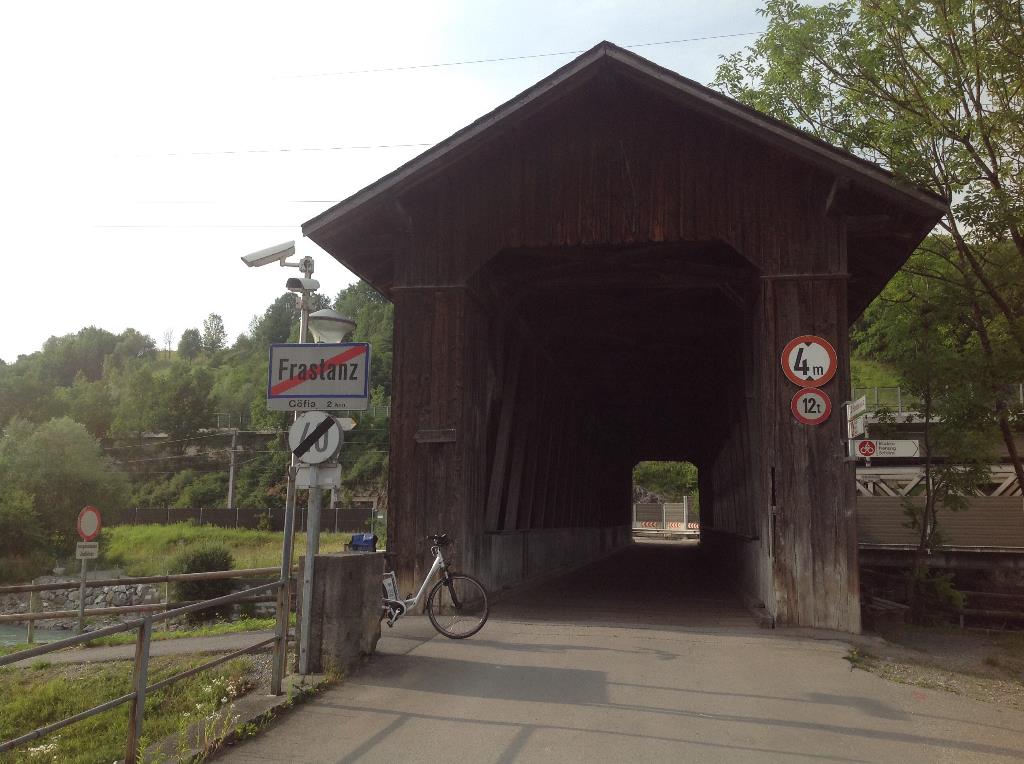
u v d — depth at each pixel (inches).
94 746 212.7
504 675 258.7
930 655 340.5
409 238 410.9
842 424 364.2
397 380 401.7
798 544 359.6
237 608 737.0
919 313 519.2
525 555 612.7
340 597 257.1
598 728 204.5
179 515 2282.2
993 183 555.5
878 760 185.9
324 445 257.1
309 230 390.3
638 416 1162.6
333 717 212.5
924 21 563.8
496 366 471.8
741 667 277.1
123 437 3476.9
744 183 388.8
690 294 552.7
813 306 374.6
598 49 369.1
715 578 722.8
